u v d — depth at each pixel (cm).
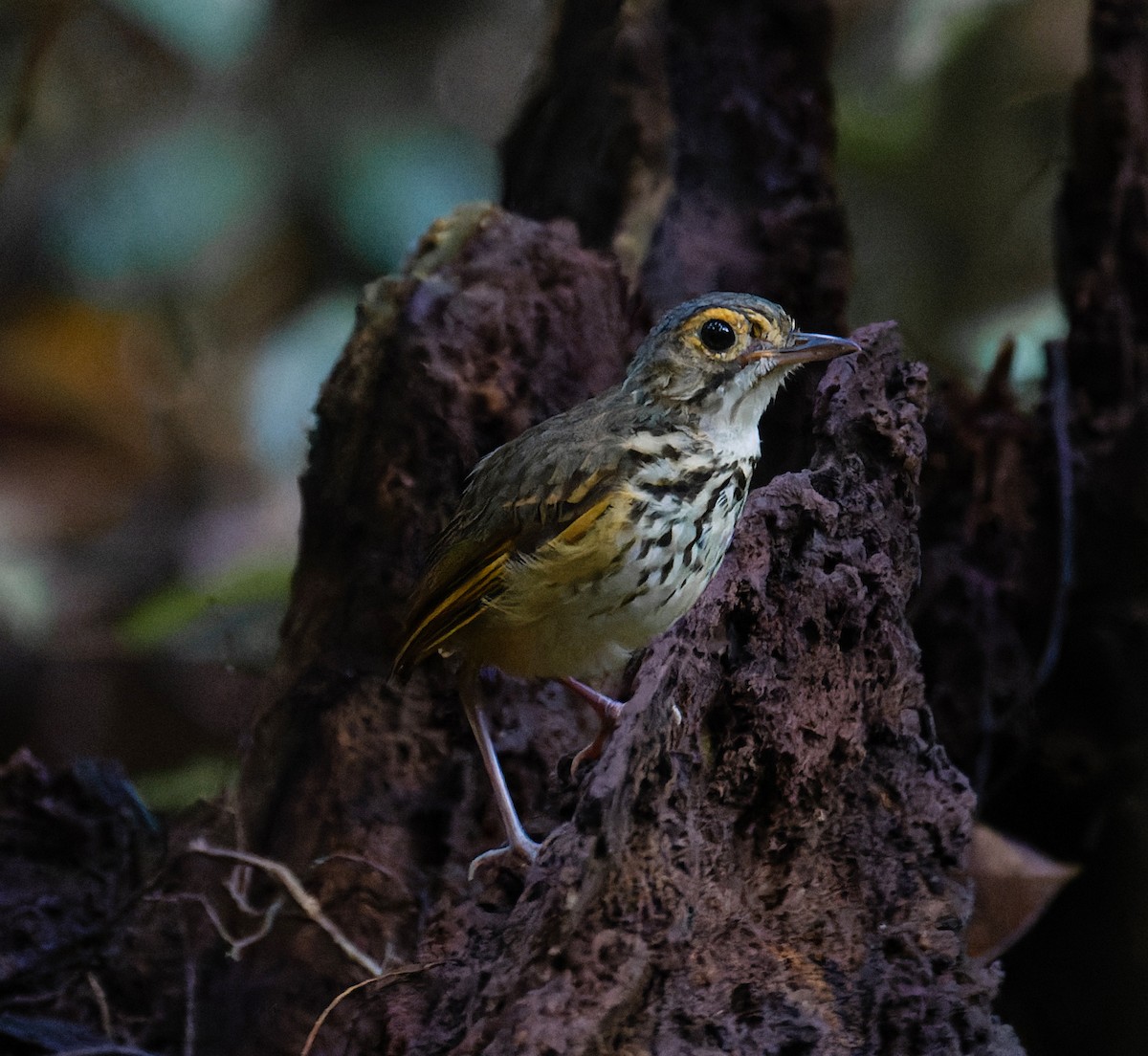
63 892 1031
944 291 1884
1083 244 1227
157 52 2000
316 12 2019
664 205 1174
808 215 1173
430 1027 715
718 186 1187
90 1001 975
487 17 2059
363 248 1884
